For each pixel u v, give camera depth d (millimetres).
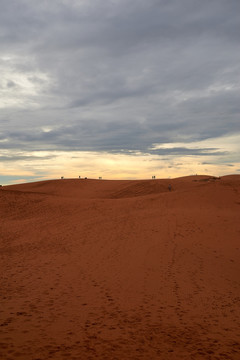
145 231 21406
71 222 26047
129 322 8055
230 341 7062
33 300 9742
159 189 54500
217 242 18703
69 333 7098
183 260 15555
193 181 58000
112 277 12820
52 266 14703
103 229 22750
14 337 6656
